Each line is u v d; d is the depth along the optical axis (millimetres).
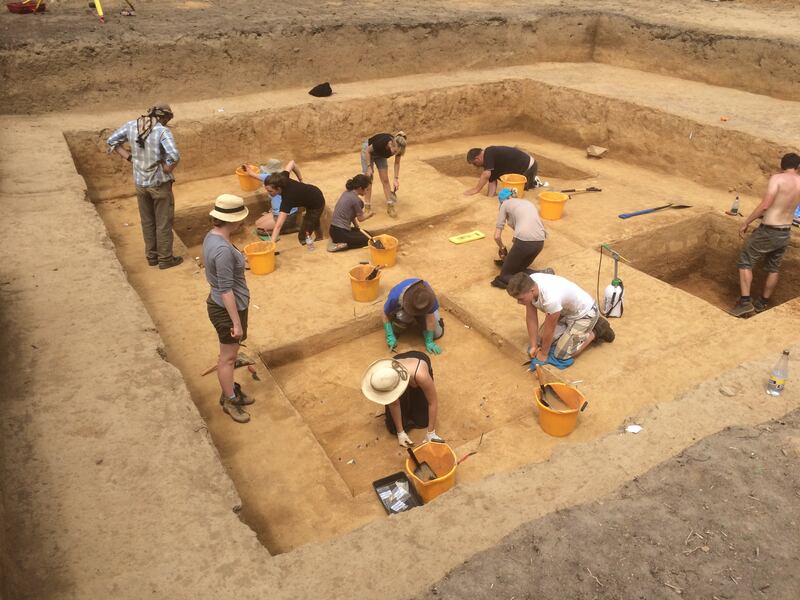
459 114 12289
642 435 4195
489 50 13266
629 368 5703
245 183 9898
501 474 3881
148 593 3121
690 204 9125
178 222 9203
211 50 10836
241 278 4812
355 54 12031
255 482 4629
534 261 7547
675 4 14680
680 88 11703
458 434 5336
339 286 7258
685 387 5277
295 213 8812
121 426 4133
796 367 4840
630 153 10930
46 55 9867
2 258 6121
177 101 10883
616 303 6379
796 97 10703
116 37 10258
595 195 9570
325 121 11008
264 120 10531
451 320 6848
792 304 6398
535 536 3320
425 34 12492
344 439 5359
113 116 10219
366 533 3475
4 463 3820
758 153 9023
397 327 6434
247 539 3414
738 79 11484
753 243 7379
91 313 5297
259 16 12031
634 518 3412
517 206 6898
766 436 4008
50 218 6922
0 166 8172
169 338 6207
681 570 3117
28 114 10117
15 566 3221
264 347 6137
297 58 11562
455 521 3539
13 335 4996
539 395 5137
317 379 6102
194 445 4016
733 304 8641
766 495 3545
